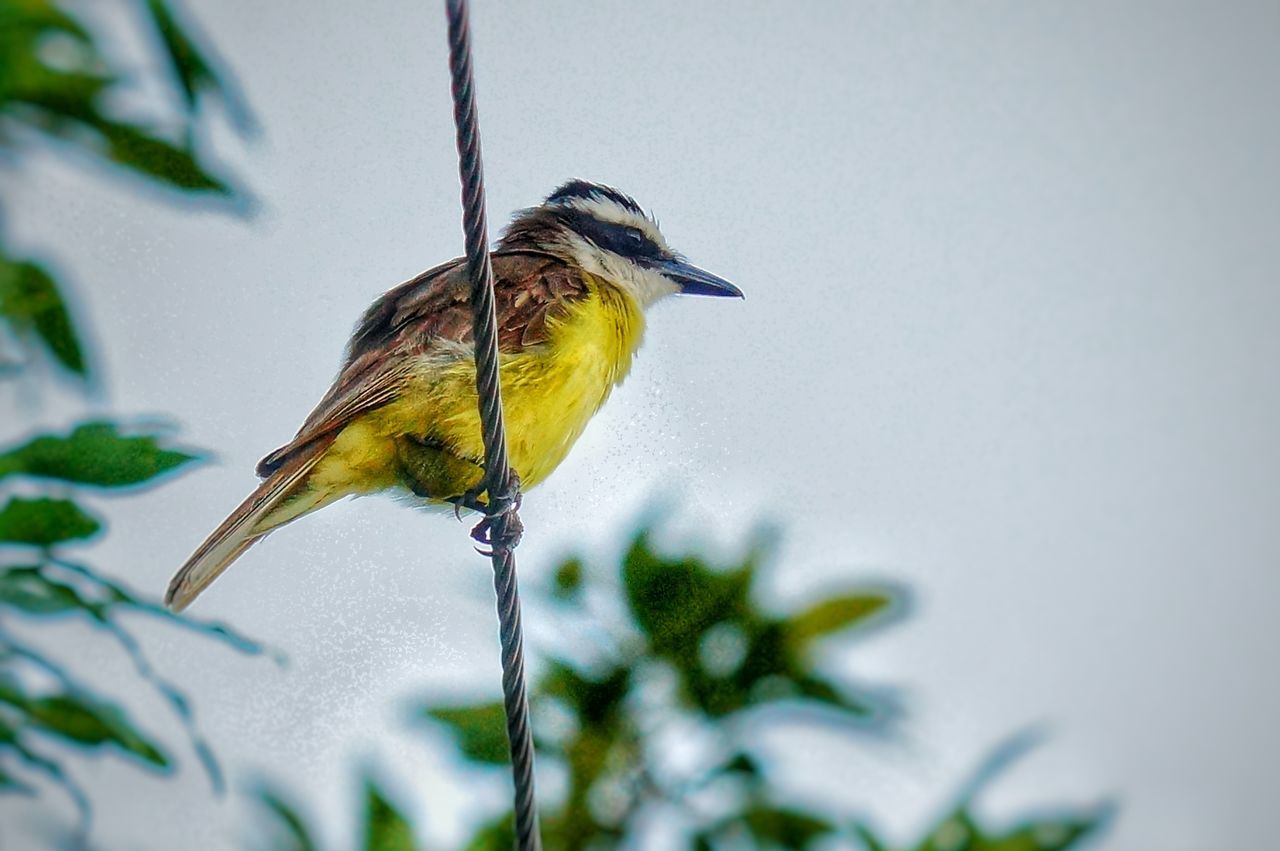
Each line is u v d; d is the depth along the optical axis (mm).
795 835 6598
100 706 6367
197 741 6461
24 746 6344
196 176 7039
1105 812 6809
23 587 6246
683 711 6820
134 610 6395
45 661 6418
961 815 6738
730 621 6961
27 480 6312
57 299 6961
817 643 6973
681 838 6594
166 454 6445
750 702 6844
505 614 7008
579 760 6715
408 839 6664
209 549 8445
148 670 6367
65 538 6348
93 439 6348
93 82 6758
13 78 6691
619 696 6828
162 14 6809
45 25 6730
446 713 6957
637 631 6938
